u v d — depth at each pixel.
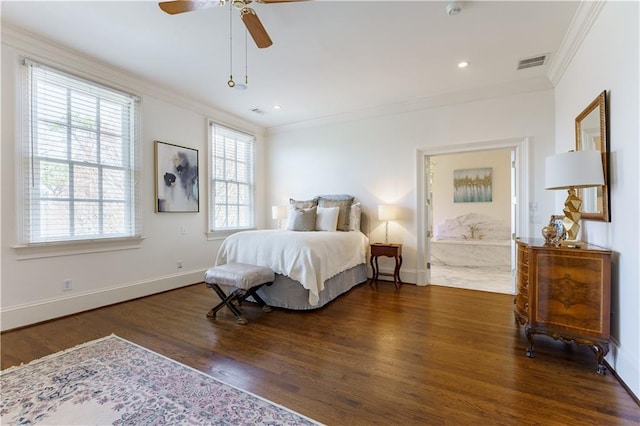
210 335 2.56
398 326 2.76
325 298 3.39
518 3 2.29
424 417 1.53
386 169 4.63
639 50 1.67
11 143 2.70
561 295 2.09
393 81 3.70
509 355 2.19
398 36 2.73
